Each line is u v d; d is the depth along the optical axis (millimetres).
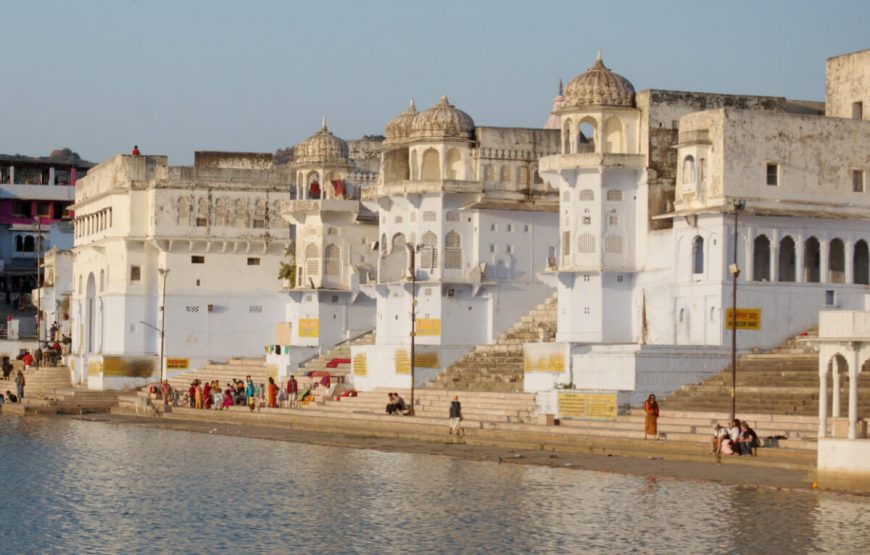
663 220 87000
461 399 87312
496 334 97062
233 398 100625
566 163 87750
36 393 118562
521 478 63250
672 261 84812
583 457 69000
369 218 108375
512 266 97562
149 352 116938
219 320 117500
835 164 84938
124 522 55562
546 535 51562
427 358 94875
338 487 62719
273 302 118375
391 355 96125
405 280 96750
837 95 90688
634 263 87938
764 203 83000
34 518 56531
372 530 53250
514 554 49062
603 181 87688
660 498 57156
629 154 87312
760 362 78188
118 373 116000
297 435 84125
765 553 48125
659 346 77562
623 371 77812
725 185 82188
